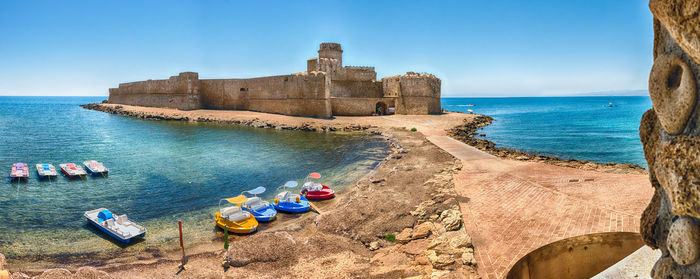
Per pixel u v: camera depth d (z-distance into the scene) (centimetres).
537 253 648
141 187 2648
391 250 1426
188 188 2634
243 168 3272
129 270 1412
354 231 1614
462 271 1150
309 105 6950
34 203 2266
